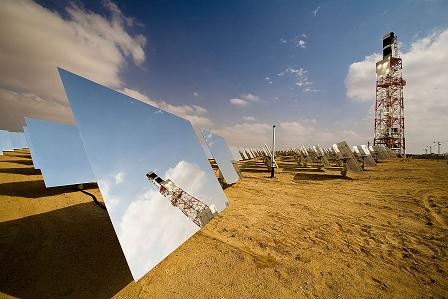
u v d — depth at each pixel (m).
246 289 3.60
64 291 3.40
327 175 18.08
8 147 25.47
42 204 7.52
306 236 5.79
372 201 9.49
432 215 7.56
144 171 3.90
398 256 4.79
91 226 5.93
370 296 3.50
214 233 5.90
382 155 32.66
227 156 12.84
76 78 3.32
